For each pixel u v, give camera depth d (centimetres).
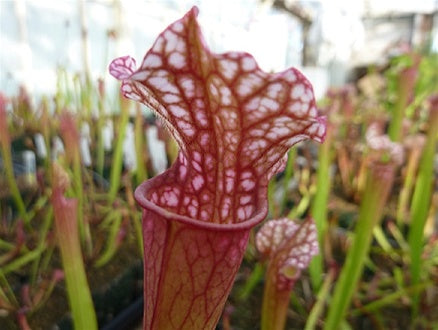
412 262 34
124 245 41
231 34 106
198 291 12
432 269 40
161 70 10
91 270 36
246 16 135
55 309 31
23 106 63
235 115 11
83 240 37
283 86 10
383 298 35
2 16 90
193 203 14
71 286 19
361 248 24
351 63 217
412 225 35
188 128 12
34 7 96
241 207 13
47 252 36
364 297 35
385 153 26
